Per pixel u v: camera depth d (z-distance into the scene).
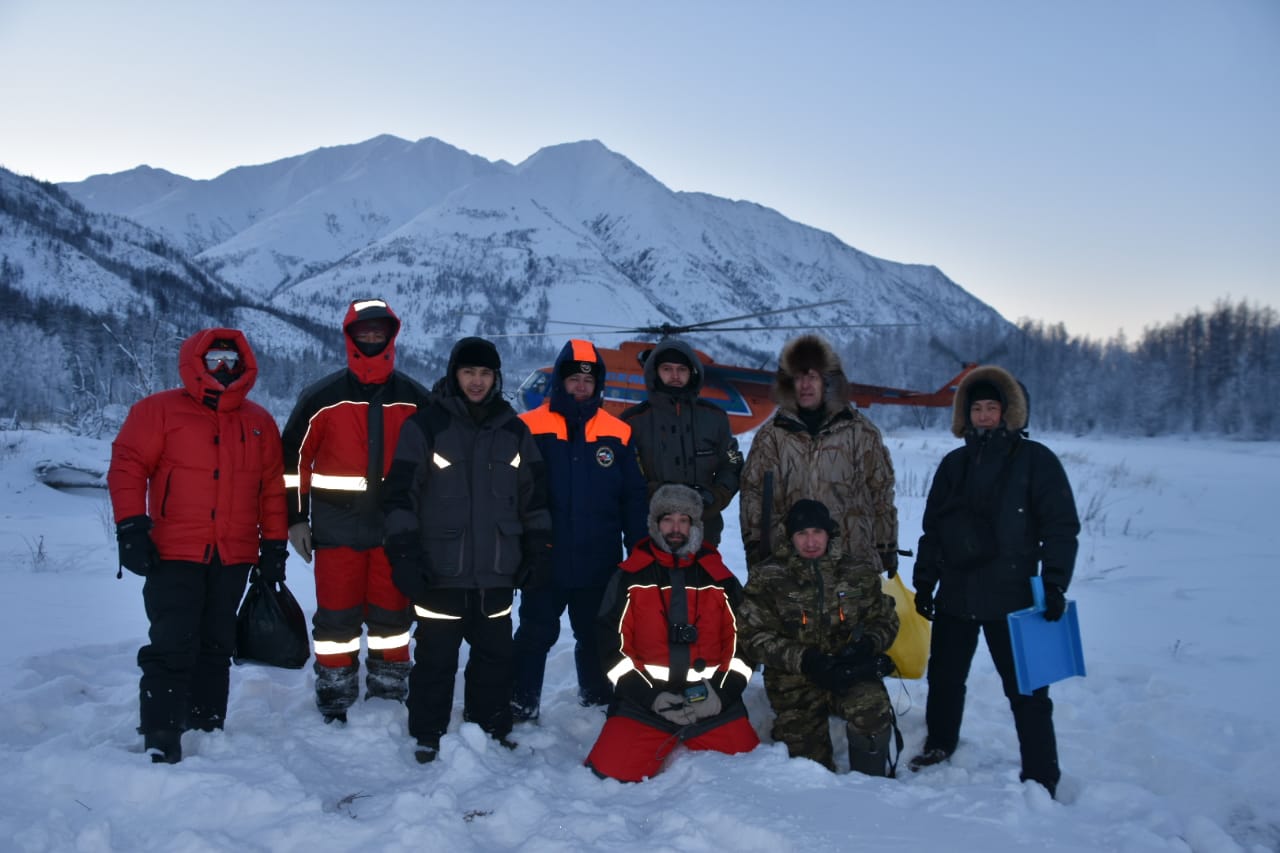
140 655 3.59
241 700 4.41
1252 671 5.18
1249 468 27.83
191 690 3.84
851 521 4.27
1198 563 8.94
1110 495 16.55
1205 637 5.97
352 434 4.15
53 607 6.33
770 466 4.36
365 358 4.15
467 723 3.88
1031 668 3.43
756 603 4.00
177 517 3.67
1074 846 2.90
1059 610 3.49
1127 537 10.91
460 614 3.92
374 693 4.43
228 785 3.12
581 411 4.45
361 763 3.65
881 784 3.36
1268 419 66.06
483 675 4.00
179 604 3.62
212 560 3.76
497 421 4.04
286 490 4.10
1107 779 3.73
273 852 2.82
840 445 4.29
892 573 4.43
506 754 3.85
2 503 11.75
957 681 3.92
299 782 3.27
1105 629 6.22
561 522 4.39
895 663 4.68
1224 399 69.44
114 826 2.91
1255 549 9.95
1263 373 69.75
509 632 4.05
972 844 2.86
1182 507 14.84
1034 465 3.73
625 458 4.53
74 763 3.23
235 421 3.83
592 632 4.54
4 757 3.37
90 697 4.49
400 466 3.86
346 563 4.14
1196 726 4.20
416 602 3.90
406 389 4.37
